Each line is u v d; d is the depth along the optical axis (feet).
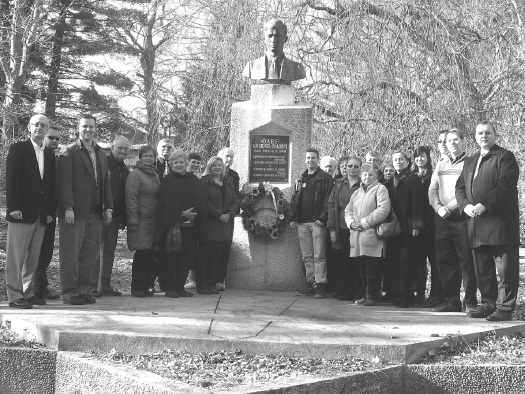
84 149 24.26
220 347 18.06
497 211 21.86
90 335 18.33
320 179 28.25
